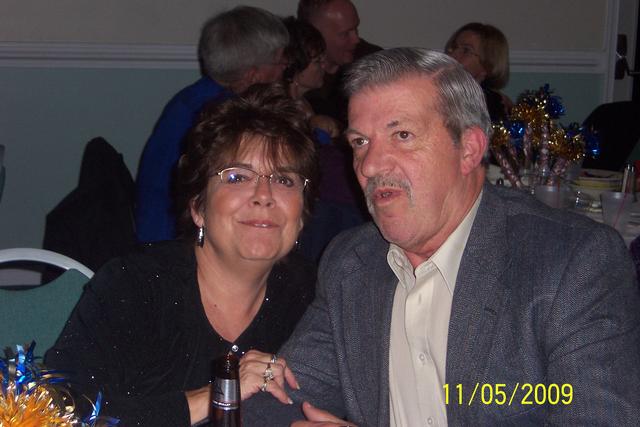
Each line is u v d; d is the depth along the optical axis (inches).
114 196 106.1
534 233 55.4
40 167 189.5
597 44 206.8
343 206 90.4
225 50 123.3
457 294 55.7
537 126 116.0
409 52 55.6
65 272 75.1
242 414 62.4
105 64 186.7
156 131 123.0
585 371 50.9
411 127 53.9
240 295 66.6
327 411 66.7
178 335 65.4
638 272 77.6
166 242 69.3
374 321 61.9
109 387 61.2
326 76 174.6
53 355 61.4
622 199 103.5
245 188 62.2
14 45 182.5
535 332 53.4
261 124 62.0
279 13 190.7
